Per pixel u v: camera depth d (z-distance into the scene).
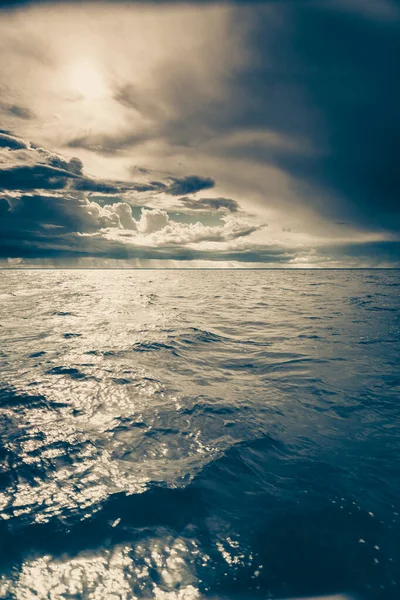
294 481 2.01
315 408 3.15
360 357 5.00
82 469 2.12
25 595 1.26
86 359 4.76
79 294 15.86
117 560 1.43
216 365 4.63
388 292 16.73
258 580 1.33
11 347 5.47
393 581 1.32
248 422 2.84
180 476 2.06
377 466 2.17
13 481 1.97
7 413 2.93
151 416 2.94
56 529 1.60
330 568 1.38
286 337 6.49
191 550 1.49
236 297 14.81
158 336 6.41
